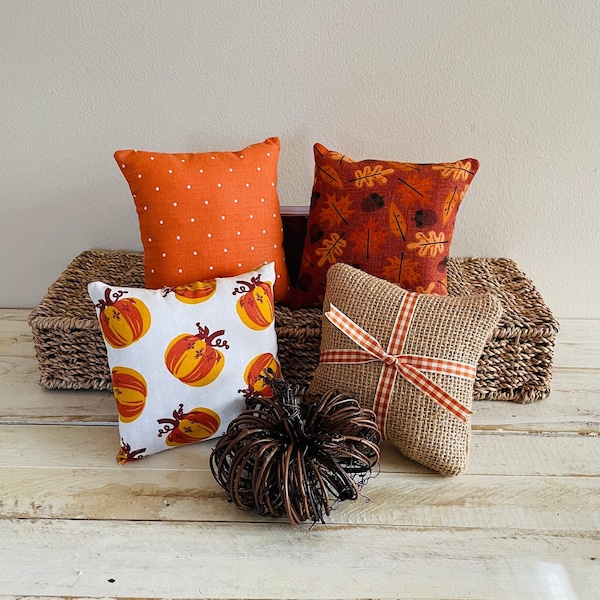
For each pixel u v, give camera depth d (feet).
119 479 4.04
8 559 3.50
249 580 3.40
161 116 5.24
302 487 3.43
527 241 5.69
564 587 3.38
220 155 4.66
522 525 3.74
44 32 4.91
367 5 4.81
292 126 5.29
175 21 4.88
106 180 5.52
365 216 4.66
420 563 3.51
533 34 4.87
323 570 3.46
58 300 4.90
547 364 4.72
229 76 5.09
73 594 3.31
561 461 4.24
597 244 5.65
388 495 3.95
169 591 3.33
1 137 5.32
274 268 4.74
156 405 4.07
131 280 5.22
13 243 5.80
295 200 5.61
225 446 3.69
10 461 4.16
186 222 4.52
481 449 4.34
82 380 4.85
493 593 3.34
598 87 5.02
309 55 5.00
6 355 5.32
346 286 4.40
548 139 5.24
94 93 5.16
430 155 5.37
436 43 4.93
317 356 4.81
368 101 5.17
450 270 5.45
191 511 3.82
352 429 3.75
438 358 4.05
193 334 4.12
